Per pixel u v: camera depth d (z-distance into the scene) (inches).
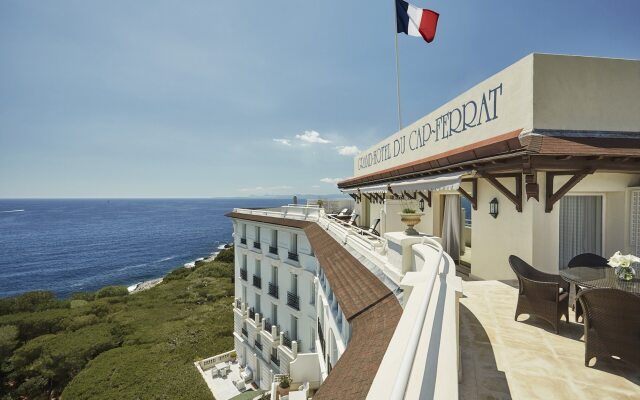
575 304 218.2
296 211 721.6
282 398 544.7
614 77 287.3
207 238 5428.2
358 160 943.0
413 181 403.9
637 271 307.9
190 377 884.0
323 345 430.6
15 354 1106.1
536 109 271.9
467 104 371.6
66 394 843.4
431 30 577.3
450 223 459.5
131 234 5925.2
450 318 102.7
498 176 322.7
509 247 319.9
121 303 1723.7
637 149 244.8
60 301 1734.7
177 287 1984.5
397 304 170.6
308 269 638.5
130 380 882.1
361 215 839.7
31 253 4116.6
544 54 275.7
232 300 1695.4
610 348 152.9
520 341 187.0
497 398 133.5
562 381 146.3
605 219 330.0
